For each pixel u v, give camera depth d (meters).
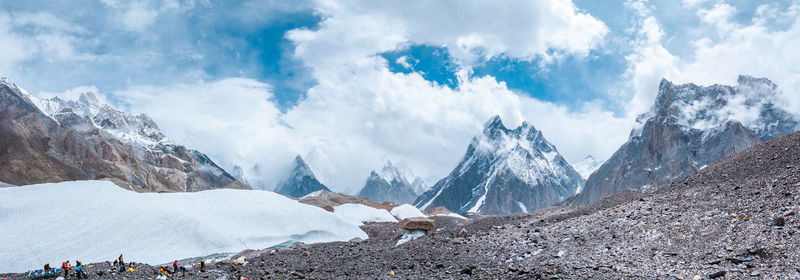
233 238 78.19
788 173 35.16
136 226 72.62
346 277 33.91
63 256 62.22
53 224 68.12
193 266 47.03
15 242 62.38
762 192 32.66
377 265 38.41
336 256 47.12
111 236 68.81
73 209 73.12
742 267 23.41
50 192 79.94
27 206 71.62
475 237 46.03
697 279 22.84
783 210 28.16
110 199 78.50
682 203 36.12
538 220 54.88
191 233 74.94
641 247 29.61
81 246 65.25
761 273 22.17
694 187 44.16
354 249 53.19
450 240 46.72
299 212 94.69
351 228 98.19
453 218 87.00
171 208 81.62
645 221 34.25
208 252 72.19
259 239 81.38
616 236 33.09
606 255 29.83
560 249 33.69
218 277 37.75
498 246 38.91
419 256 40.25
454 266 34.44
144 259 66.00
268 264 45.16
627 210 38.81
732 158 51.94
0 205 69.81
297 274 35.88
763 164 44.66
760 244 25.20
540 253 33.97
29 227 66.25
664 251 28.00
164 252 68.94
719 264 24.44
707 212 31.83
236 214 88.50
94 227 69.62
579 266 28.52
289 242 84.00
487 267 32.72
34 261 59.88
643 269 25.81
